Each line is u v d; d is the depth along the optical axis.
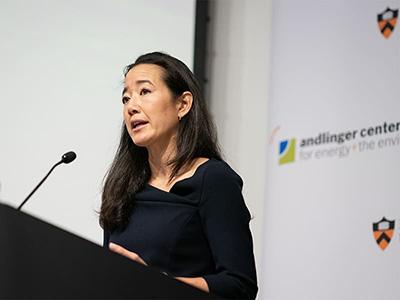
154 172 3.69
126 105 3.67
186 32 6.43
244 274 3.26
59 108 6.22
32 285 2.17
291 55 5.99
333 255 5.34
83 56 6.35
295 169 5.74
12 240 2.19
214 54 6.63
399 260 4.96
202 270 3.35
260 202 6.31
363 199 5.25
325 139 5.59
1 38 6.38
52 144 6.13
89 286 2.29
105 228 3.58
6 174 6.06
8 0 6.48
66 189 6.00
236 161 6.42
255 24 6.65
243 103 6.52
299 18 6.00
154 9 6.48
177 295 2.51
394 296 4.94
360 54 5.49
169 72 3.71
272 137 5.99
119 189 3.62
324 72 5.71
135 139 3.61
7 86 6.27
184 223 3.36
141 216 3.47
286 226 5.70
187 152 3.60
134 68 3.74
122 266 2.39
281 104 5.97
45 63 6.34
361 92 5.41
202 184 3.42
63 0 6.48
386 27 5.37
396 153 5.12
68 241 2.29
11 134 6.16
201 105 3.74
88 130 6.16
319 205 5.51
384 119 5.23
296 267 5.56
